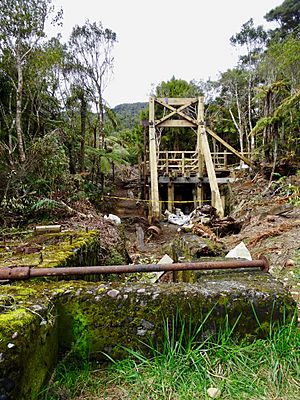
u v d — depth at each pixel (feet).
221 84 70.08
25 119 24.58
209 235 19.42
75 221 16.66
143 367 5.30
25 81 23.13
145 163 38.09
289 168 31.42
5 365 3.78
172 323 5.58
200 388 4.87
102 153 34.99
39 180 17.28
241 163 42.63
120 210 35.70
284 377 5.08
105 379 5.12
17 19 20.30
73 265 8.84
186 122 38.88
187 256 11.75
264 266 7.11
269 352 5.49
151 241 23.47
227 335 5.66
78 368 5.33
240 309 5.77
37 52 22.97
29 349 4.23
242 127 63.52
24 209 16.01
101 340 5.49
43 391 4.53
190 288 5.90
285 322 5.88
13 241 11.22
